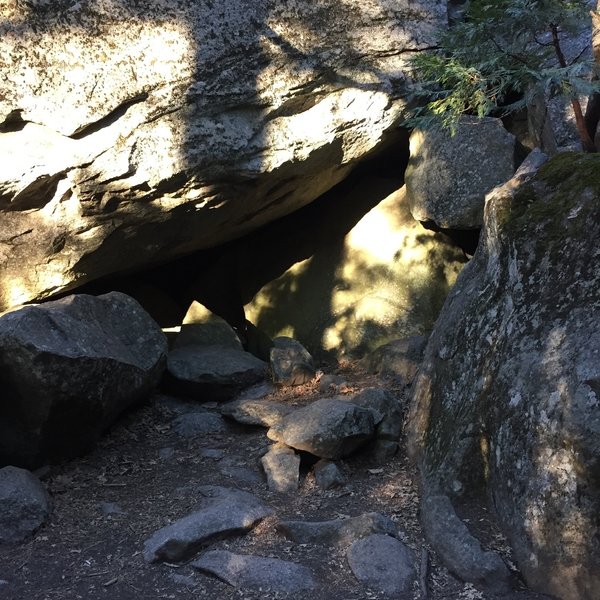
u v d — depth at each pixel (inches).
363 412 179.0
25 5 181.0
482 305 165.5
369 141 229.5
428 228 237.6
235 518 152.2
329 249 249.1
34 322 170.2
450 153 223.6
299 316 245.0
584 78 172.2
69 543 152.8
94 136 192.7
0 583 140.3
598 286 140.3
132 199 202.8
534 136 227.9
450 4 242.1
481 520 146.8
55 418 174.2
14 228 197.2
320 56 213.9
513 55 168.4
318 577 138.8
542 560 132.4
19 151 188.4
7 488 157.8
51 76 185.5
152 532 154.8
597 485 125.7
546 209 154.7
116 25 189.9
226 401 217.8
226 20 201.5
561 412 133.0
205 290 266.4
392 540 143.9
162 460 187.8
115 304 200.4
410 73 225.1
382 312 232.8
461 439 155.6
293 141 215.3
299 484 171.9
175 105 198.7
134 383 193.3
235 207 224.1
